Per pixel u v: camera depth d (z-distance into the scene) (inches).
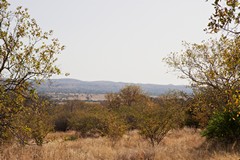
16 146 435.2
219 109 484.1
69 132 1197.1
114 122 708.7
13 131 318.7
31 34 306.7
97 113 967.0
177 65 543.8
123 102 1657.2
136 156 471.2
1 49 296.4
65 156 434.3
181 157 434.3
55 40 309.4
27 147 450.3
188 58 541.0
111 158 466.3
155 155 458.9
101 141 713.6
